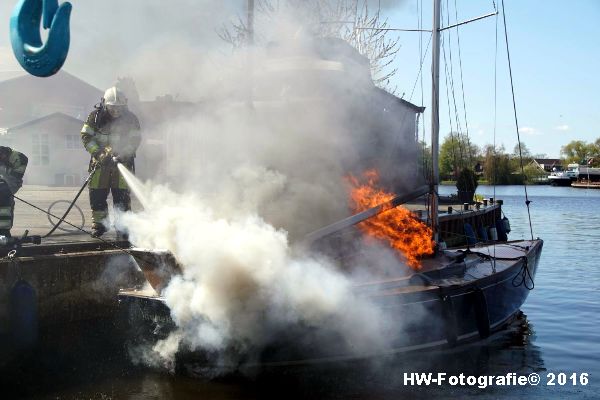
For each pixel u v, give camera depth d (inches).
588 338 356.8
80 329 294.7
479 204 798.5
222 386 241.3
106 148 297.3
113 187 308.5
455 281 299.9
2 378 249.3
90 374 251.1
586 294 508.1
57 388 238.2
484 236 717.3
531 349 327.9
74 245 303.9
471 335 299.3
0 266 260.5
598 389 265.3
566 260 732.0
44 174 1091.9
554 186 4458.7
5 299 262.4
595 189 4045.3
